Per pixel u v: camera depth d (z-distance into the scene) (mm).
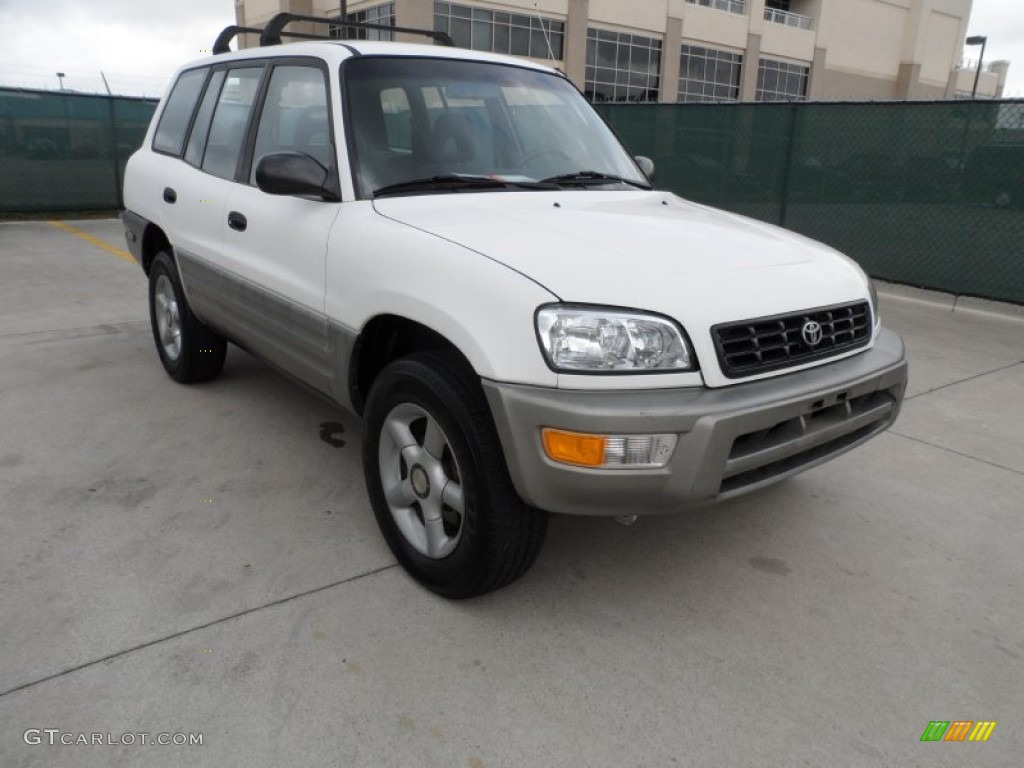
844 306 2711
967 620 2680
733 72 38938
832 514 3406
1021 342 6422
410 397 2561
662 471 2162
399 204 2877
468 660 2393
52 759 1967
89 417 4203
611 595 2756
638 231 2705
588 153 3643
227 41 4496
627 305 2225
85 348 5484
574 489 2186
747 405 2230
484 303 2287
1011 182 7262
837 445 2678
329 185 3021
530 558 2502
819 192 8945
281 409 4383
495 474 2340
